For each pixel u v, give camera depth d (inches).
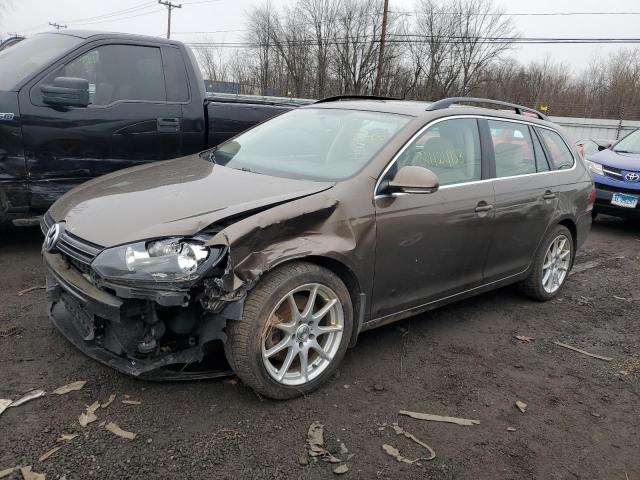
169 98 224.1
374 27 1899.6
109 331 114.1
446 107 161.2
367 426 116.1
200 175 140.8
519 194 174.9
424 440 113.6
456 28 1918.1
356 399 126.0
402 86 1991.9
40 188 195.2
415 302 150.1
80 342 122.0
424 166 146.4
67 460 98.1
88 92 196.2
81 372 125.8
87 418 109.8
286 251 114.3
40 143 191.8
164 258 104.6
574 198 203.6
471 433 117.6
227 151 169.3
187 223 108.9
